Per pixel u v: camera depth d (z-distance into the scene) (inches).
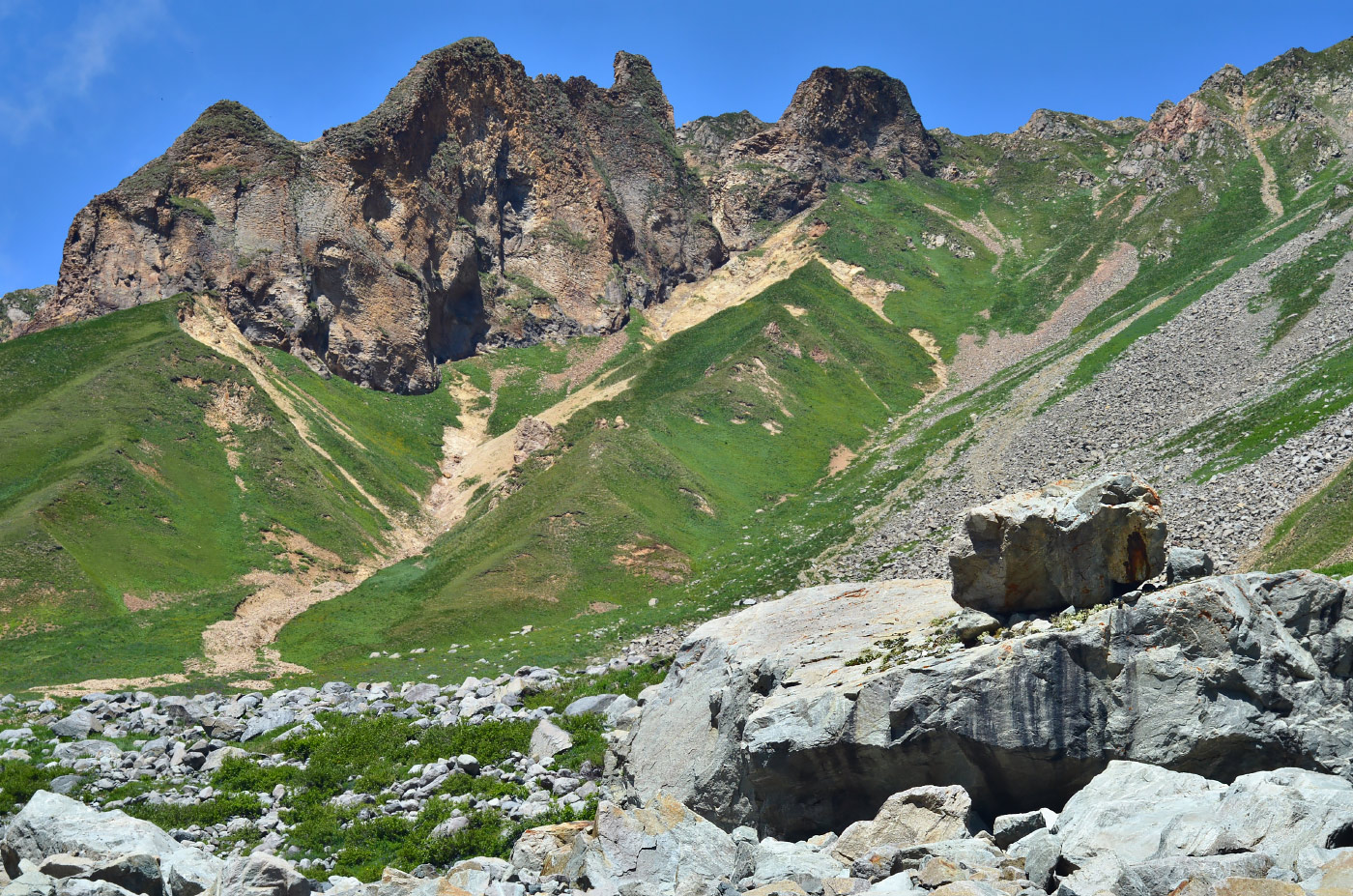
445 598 3464.6
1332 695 739.4
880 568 3026.6
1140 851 612.7
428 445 5452.8
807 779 856.3
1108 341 4955.7
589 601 3489.2
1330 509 1984.5
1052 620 839.1
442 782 1284.4
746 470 4761.3
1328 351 3417.8
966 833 703.1
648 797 999.6
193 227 5511.8
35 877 740.0
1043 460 3654.0
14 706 1995.6
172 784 1414.9
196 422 4448.8
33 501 3543.3
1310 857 544.7
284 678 2674.7
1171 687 747.4
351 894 757.3
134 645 2945.4
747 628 1115.9
